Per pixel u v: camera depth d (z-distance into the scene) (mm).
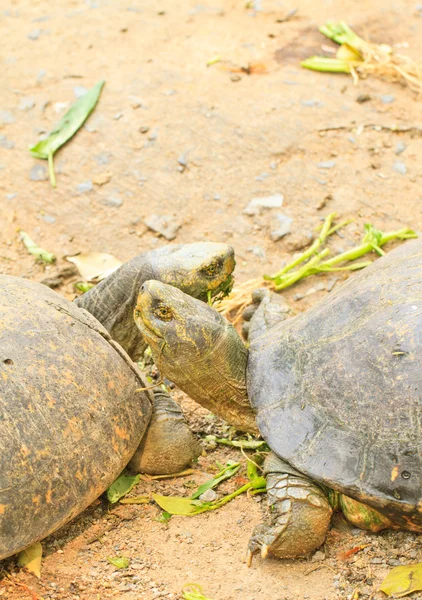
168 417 1914
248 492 1886
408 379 1772
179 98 2496
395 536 1814
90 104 2484
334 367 1815
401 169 2340
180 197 2334
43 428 1798
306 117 2436
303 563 1800
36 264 2275
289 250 2242
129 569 1806
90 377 1850
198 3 2861
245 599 1762
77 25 2775
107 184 2373
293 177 2338
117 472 1852
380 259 1938
